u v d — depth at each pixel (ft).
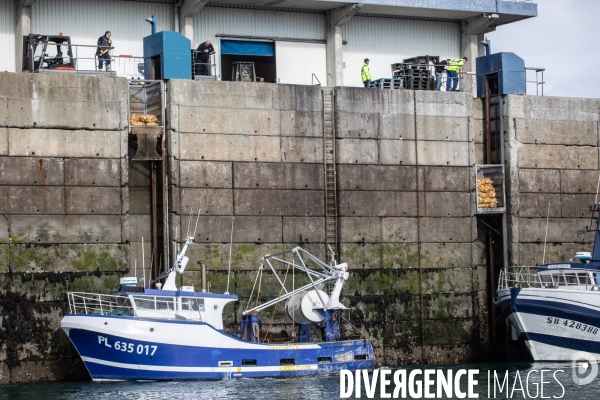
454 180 169.07
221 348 138.41
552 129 175.42
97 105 150.51
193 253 153.69
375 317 162.20
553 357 157.69
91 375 138.21
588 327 154.10
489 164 173.47
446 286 167.02
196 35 172.65
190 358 137.08
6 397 128.57
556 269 160.66
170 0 171.12
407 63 175.52
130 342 135.33
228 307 154.61
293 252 149.18
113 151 150.82
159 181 157.17
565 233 175.11
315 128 161.99
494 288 173.58
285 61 178.29
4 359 143.13
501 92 173.68
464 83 187.42
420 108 167.94
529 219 172.86
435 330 165.68
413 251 165.58
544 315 156.46
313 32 180.45
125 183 150.82
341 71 178.81
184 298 140.36
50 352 145.07
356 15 183.01
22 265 145.07
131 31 169.07
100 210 149.59
